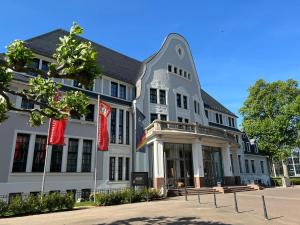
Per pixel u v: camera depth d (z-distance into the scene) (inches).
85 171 907.4
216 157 1141.7
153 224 385.7
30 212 560.1
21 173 757.9
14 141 764.0
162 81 1229.1
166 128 979.3
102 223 407.5
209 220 407.5
